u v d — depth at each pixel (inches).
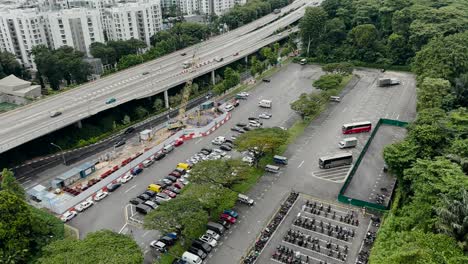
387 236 3002.0
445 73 5841.5
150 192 4308.6
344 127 5502.0
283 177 4557.1
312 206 3991.1
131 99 6092.5
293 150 5157.5
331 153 5036.9
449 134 3981.3
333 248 3430.1
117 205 4188.0
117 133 5974.4
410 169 3440.0
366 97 6875.0
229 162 4094.5
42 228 3459.6
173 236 3604.8
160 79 6993.1
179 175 4660.4
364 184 4239.7
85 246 2861.7
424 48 6830.7
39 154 5310.0
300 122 5979.3
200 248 3457.2
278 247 3459.6
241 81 7859.3
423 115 4589.1
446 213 2630.4
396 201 3676.2
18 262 3216.0
